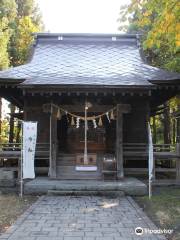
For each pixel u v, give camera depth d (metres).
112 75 16.30
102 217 9.05
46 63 18.64
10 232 7.59
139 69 17.80
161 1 8.98
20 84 14.32
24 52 29.42
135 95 15.46
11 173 14.00
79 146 17.06
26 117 17.05
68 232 7.63
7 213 9.58
